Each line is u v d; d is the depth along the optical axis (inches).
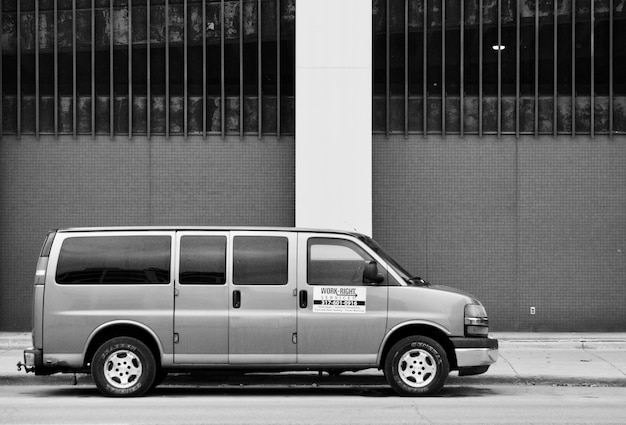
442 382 486.0
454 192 783.1
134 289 483.8
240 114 786.8
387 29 783.7
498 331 780.6
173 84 789.2
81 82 791.7
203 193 786.8
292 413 430.3
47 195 789.2
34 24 792.3
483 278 781.9
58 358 481.7
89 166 789.2
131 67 788.6
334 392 522.3
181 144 788.6
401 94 784.3
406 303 484.4
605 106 782.5
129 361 486.6
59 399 484.7
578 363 620.1
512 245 781.9
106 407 450.6
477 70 783.7
